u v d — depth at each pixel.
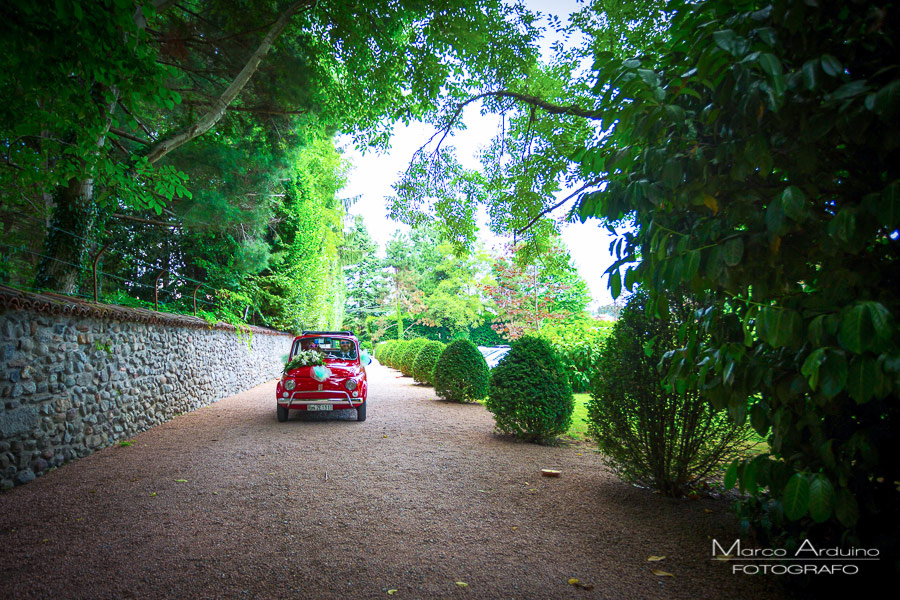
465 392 11.21
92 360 6.06
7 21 3.51
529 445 6.74
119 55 4.27
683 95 2.30
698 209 2.28
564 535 3.50
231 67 9.76
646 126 1.96
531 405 6.75
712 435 4.15
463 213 7.73
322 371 8.39
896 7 1.55
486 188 7.43
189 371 9.68
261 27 8.73
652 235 2.31
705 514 3.90
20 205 8.22
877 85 1.54
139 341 7.39
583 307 26.42
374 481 4.89
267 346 17.33
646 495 4.43
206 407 10.38
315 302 20.61
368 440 7.01
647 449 4.32
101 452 6.10
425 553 3.18
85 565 2.94
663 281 2.16
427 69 7.46
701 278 2.13
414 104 9.05
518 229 7.02
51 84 4.32
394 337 50.78
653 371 4.15
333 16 8.44
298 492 4.49
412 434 7.49
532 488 4.68
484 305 36.59
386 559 3.08
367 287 51.56
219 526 3.62
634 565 3.01
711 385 2.30
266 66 9.82
